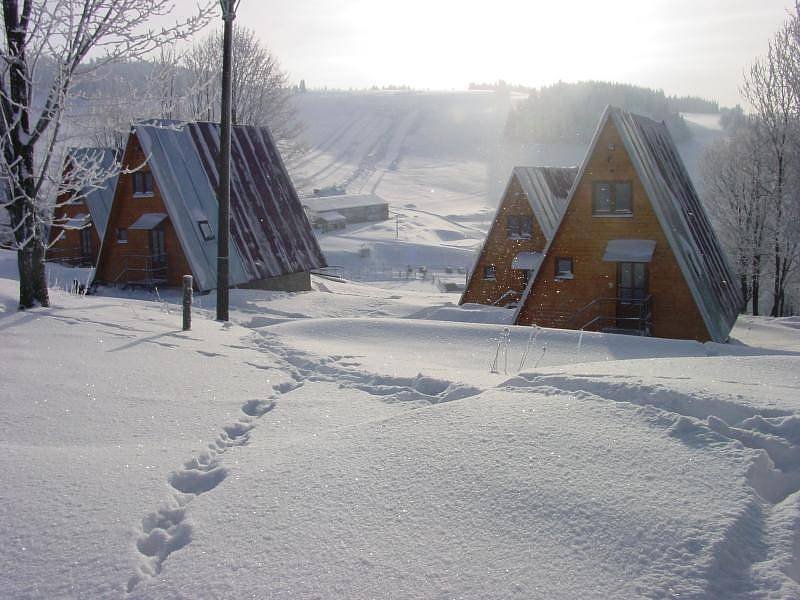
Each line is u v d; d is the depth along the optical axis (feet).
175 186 90.53
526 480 15.47
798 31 114.11
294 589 12.09
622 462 16.17
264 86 161.68
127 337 34.09
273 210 104.83
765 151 122.62
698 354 46.19
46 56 36.76
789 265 128.57
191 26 39.27
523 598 11.56
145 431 20.95
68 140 38.86
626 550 12.76
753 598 11.50
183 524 14.60
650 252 71.72
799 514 13.84
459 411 20.33
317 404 24.39
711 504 14.07
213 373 28.58
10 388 24.21
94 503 15.44
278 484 16.28
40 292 39.11
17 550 13.52
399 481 15.96
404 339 47.16
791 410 18.69
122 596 12.17
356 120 615.16
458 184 449.06
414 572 12.44
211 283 88.53
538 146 545.03
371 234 306.55
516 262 106.32
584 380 22.15
